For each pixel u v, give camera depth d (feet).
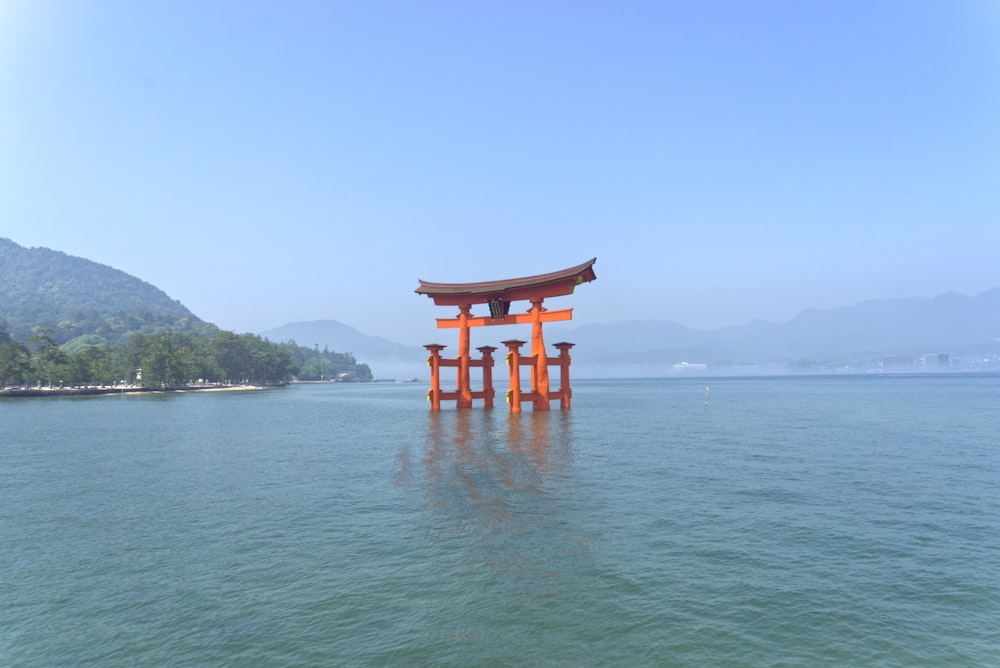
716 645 34.35
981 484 79.77
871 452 110.93
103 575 47.32
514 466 97.19
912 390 419.54
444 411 218.18
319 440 143.74
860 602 40.24
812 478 84.69
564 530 58.18
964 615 38.14
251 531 59.62
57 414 257.96
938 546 52.34
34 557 52.19
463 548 52.70
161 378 543.80
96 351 547.90
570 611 39.09
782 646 34.19
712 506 67.72
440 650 34.12
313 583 44.70
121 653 34.45
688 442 127.65
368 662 32.83
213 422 207.00
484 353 221.25
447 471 93.30
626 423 173.37
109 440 148.05
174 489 81.92
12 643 35.91
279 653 34.06
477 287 202.90
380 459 108.68
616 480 84.02
